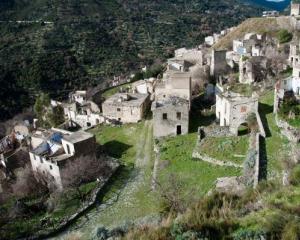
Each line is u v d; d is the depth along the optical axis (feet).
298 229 59.57
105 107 236.63
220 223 68.28
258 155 125.80
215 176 131.34
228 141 150.30
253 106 155.74
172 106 179.52
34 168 183.52
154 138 185.98
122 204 136.05
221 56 261.24
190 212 79.20
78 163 162.50
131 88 288.30
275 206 72.95
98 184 151.53
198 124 189.67
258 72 228.84
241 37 381.81
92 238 89.56
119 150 191.01
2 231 126.52
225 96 170.91
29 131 254.06
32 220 133.80
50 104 322.96
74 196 146.00
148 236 70.38
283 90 167.73
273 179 104.99
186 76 213.25
